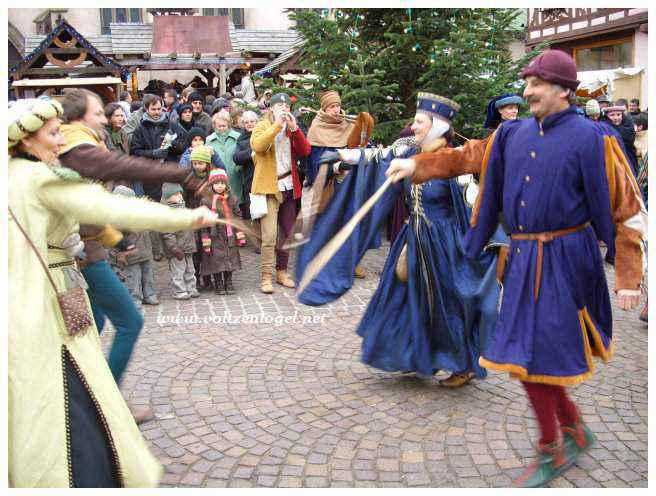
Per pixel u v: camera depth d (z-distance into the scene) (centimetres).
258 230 650
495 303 394
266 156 631
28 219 237
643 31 1577
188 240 621
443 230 400
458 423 363
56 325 242
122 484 250
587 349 292
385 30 749
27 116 240
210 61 1792
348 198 400
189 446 342
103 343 493
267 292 647
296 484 304
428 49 722
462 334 396
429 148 383
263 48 1947
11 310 229
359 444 342
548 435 300
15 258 233
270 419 372
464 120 705
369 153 403
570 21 1756
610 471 312
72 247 264
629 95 1589
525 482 298
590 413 374
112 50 1777
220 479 310
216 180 623
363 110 708
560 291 287
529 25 1886
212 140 755
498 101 481
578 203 288
